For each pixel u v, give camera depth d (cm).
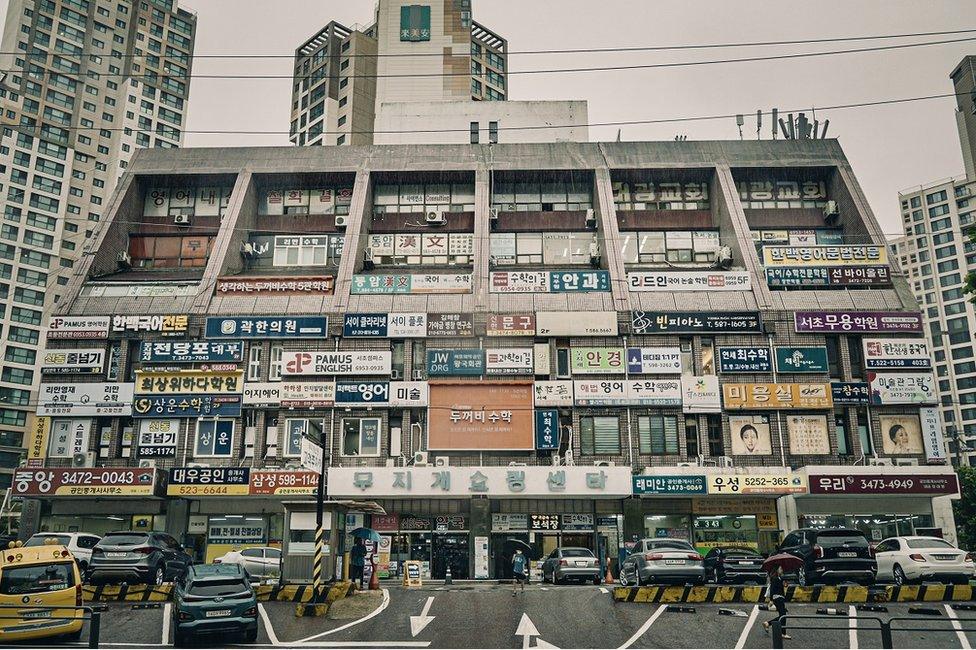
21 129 9988
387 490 4028
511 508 4184
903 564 2370
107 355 4431
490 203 5266
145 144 11119
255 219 5222
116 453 4325
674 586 2294
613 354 4356
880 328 4344
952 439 11675
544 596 2398
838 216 5097
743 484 3969
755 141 5303
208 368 4356
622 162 5206
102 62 10975
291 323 4416
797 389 4272
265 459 4294
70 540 2908
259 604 2311
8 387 9219
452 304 4469
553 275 4569
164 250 5153
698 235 5144
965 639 1808
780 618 1535
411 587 2839
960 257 12194
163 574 2678
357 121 10112
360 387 4316
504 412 4266
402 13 8938
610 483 4006
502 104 6569
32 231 9762
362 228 4941
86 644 1892
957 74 11856
